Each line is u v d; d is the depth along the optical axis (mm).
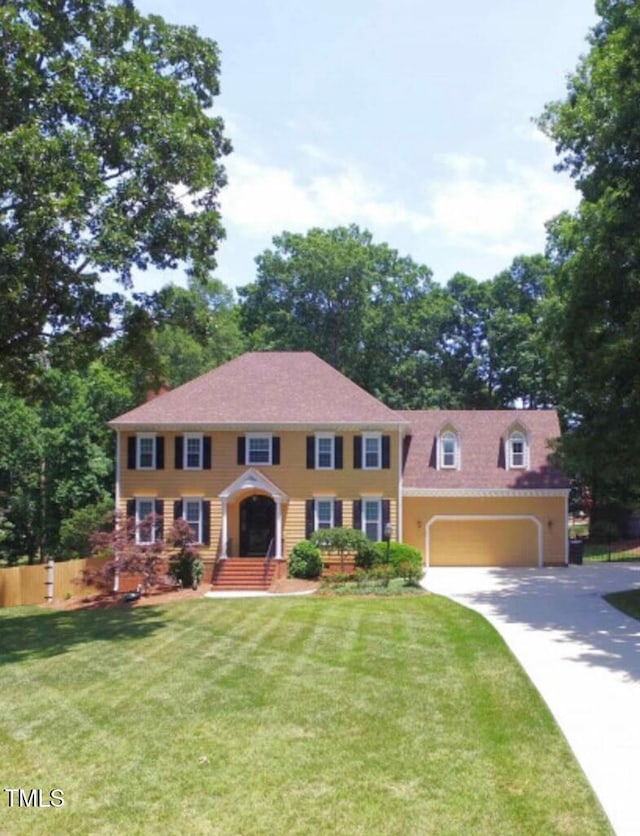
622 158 18641
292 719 9156
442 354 57156
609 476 20922
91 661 13203
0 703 10250
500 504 32219
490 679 11086
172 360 45875
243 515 30812
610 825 6199
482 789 6930
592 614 17703
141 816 6449
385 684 10859
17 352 18062
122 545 24141
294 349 52688
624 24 21828
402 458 32531
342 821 6289
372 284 55156
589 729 8703
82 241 16047
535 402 52344
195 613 19312
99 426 39438
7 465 38219
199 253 18766
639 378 19109
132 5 18656
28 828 6250
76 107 16344
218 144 19625
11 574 23719
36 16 16797
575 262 21469
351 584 25109
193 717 9312
